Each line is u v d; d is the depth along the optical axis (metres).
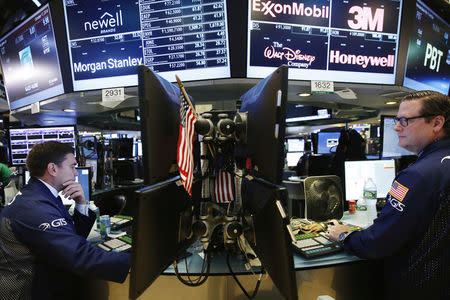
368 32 1.95
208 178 1.15
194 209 1.12
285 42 1.81
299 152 6.00
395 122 2.19
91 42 1.91
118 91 1.93
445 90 2.66
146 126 0.73
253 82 1.82
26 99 2.45
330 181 1.78
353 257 1.32
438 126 1.10
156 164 0.78
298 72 1.87
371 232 1.13
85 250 1.06
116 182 3.63
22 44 2.24
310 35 1.85
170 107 0.90
